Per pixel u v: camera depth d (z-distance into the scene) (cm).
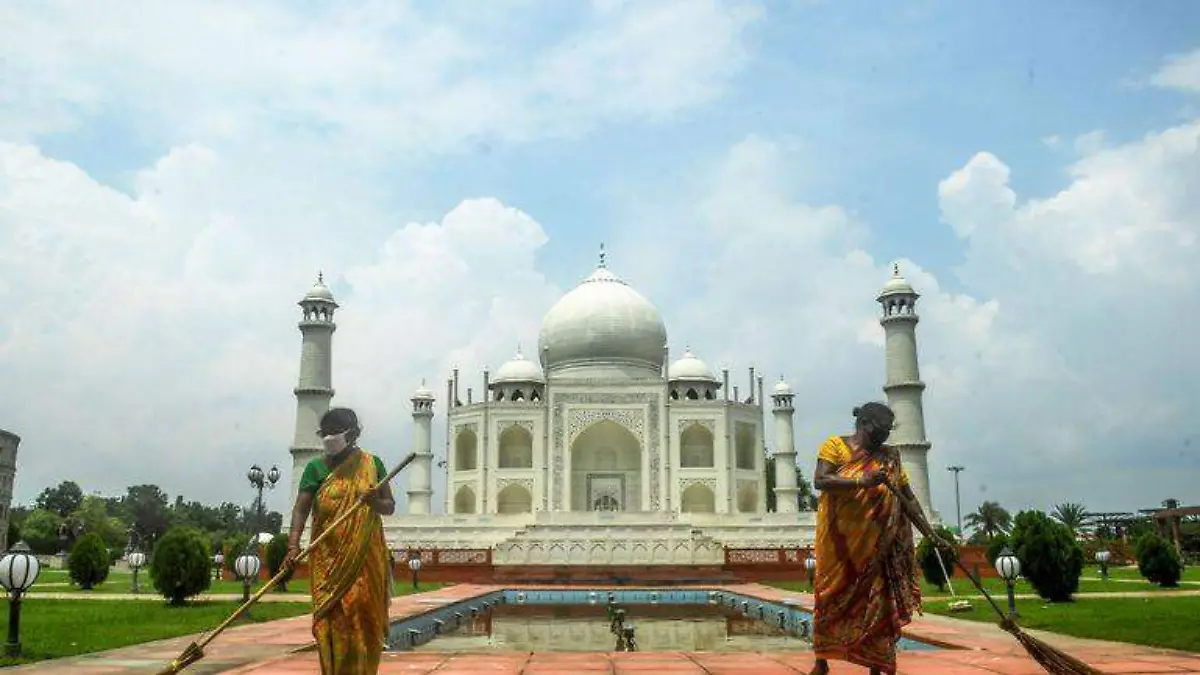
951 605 2202
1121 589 3086
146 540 10612
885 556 764
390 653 1286
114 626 1831
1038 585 2477
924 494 5478
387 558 765
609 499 6519
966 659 1196
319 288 5841
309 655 1322
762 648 1703
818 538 793
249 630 1739
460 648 1714
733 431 6366
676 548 4619
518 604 3080
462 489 6450
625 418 6316
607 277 7350
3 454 7312
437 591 3372
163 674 712
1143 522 8344
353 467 775
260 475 3716
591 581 4238
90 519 9606
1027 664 1138
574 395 6334
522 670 1092
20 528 8581
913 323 5700
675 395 6819
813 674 799
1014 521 2592
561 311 7050
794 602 2477
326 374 5728
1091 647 1358
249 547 3366
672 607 2908
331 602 723
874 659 754
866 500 771
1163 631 1480
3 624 1873
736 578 4416
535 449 6262
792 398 6831
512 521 5331
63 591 3244
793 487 6675
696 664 1137
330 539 739
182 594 2464
